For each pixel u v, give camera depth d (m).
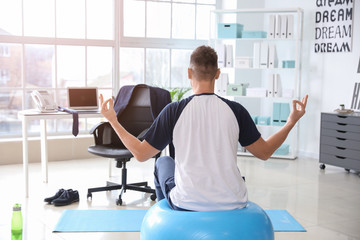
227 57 6.36
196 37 6.91
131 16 6.46
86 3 6.25
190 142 2.04
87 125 6.57
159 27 6.66
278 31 6.12
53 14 6.03
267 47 6.18
